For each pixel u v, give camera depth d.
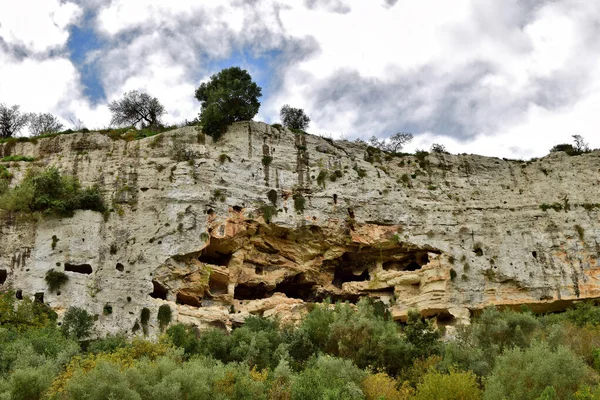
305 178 62.16
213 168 58.66
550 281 59.59
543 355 33.56
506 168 68.31
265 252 59.38
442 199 65.00
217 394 31.83
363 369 39.84
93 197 54.94
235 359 41.34
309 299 60.69
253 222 57.91
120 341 44.25
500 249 61.78
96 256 52.50
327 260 60.75
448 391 32.81
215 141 60.88
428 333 44.09
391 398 33.84
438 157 68.12
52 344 39.94
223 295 55.22
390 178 65.38
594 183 65.50
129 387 30.06
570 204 64.25
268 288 58.78
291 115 78.31
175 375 31.73
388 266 62.12
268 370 37.50
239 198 58.19
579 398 30.22
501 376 33.38
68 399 29.69
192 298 53.66
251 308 54.94
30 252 51.56
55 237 52.28
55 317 48.12
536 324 44.97
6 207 53.16
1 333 41.22
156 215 55.41
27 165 58.38
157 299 51.47
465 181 66.88
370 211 62.25
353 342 42.62
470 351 40.19
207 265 54.91
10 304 47.09
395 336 42.56
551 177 66.62
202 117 62.56
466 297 58.59
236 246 57.09
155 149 59.22
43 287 49.94
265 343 42.94
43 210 53.47
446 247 61.41
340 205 61.66
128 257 53.28
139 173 57.75
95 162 58.41
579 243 61.62
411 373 38.66
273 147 62.62
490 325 44.12
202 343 43.38
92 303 50.28
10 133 73.81
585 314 51.66
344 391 32.47
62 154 59.00
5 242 51.81
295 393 32.69
